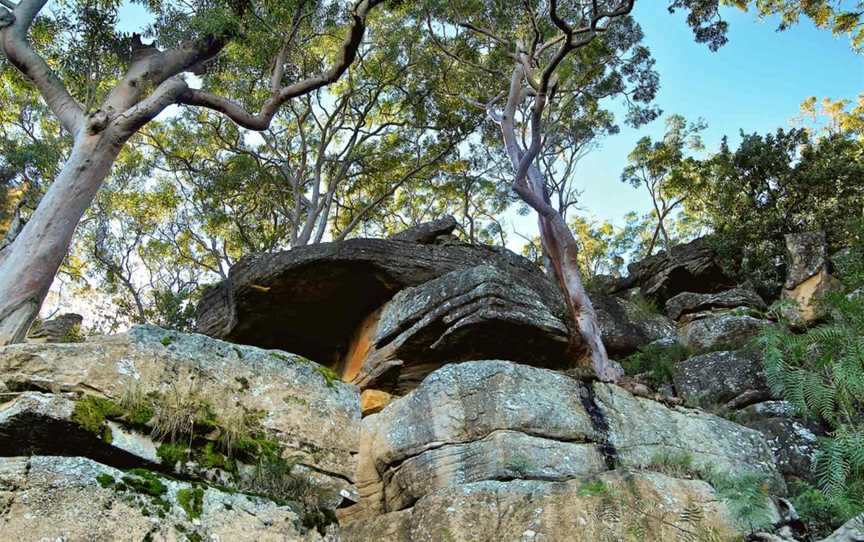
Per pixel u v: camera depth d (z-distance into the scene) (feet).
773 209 64.59
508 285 43.52
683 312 56.39
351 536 23.11
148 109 36.76
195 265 81.71
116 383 15.49
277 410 17.29
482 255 52.03
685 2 53.93
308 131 80.59
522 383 27.09
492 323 41.19
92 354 15.69
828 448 20.63
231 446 15.94
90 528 12.82
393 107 78.43
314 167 79.00
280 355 18.29
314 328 50.60
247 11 43.98
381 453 26.58
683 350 49.83
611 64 68.44
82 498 13.06
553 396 27.22
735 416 38.45
